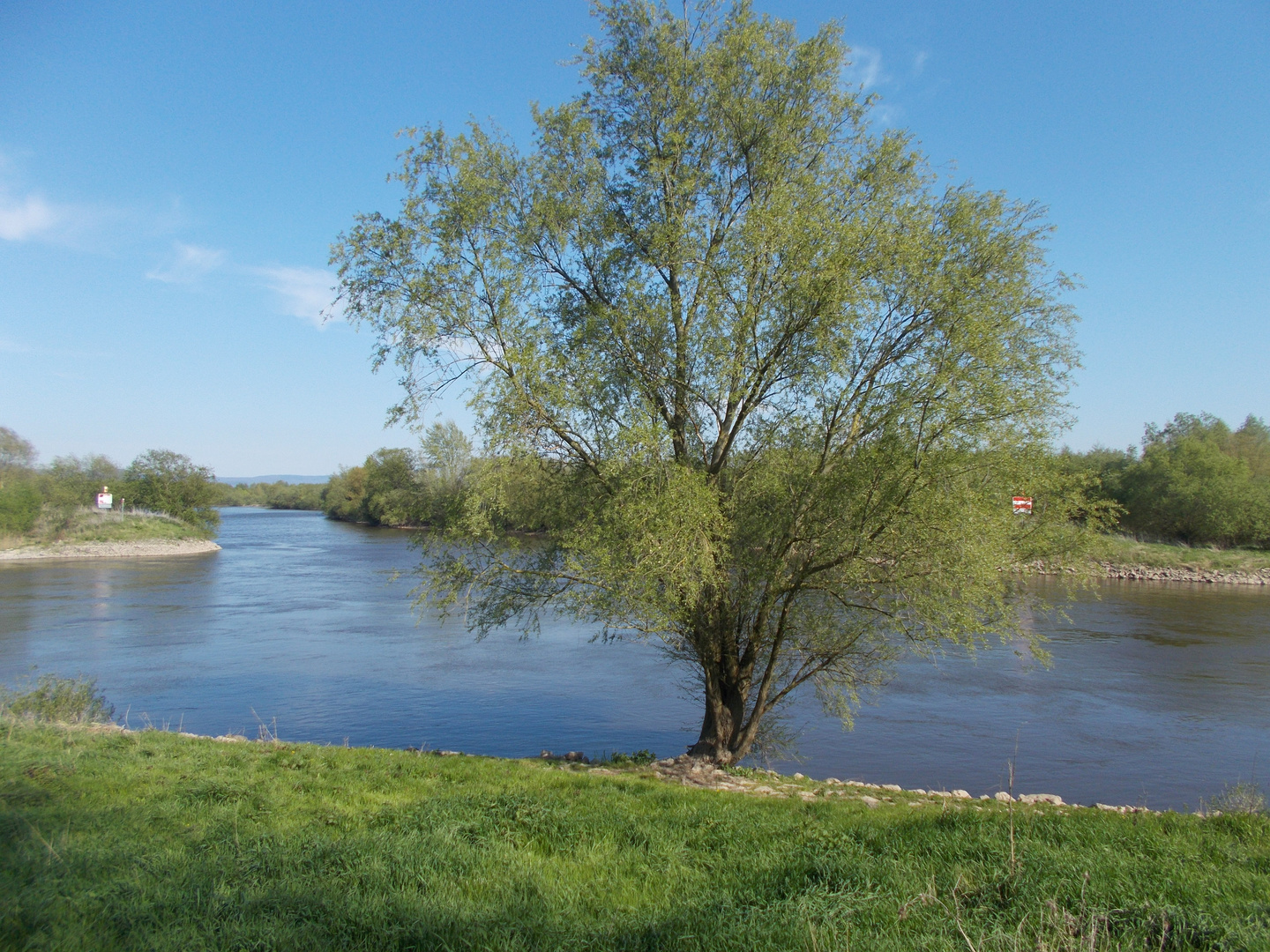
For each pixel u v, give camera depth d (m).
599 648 29.52
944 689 22.91
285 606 39.00
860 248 12.20
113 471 83.81
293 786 9.94
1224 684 23.30
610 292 14.64
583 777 11.70
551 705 21.22
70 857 6.44
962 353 11.83
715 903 5.90
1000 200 12.89
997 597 12.52
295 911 5.59
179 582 48.31
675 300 13.94
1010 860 6.30
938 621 12.43
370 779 10.63
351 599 41.25
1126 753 17.14
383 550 73.81
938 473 11.66
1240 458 68.69
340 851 6.84
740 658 15.29
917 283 12.23
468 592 14.18
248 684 23.20
